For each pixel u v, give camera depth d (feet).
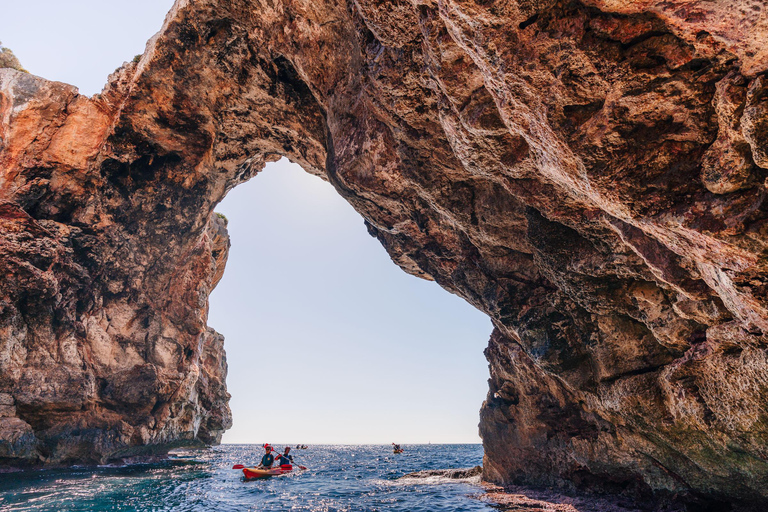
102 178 59.82
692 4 10.35
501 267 32.45
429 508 32.99
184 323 73.97
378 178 32.30
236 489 43.93
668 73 11.98
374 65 23.62
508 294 32.24
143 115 55.67
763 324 14.44
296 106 46.09
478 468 55.11
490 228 29.48
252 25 39.27
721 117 11.66
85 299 61.11
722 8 9.94
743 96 10.97
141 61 53.01
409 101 23.66
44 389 52.95
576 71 13.09
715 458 21.22
